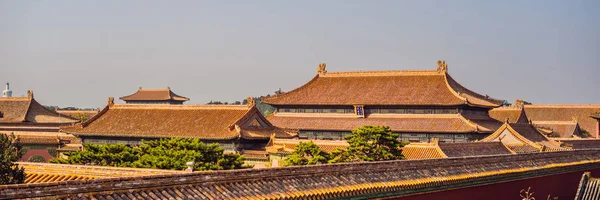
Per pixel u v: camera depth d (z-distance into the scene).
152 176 29.19
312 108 116.88
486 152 73.75
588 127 156.75
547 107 163.38
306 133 113.94
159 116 97.06
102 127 97.69
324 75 123.31
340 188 36.47
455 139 104.62
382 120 111.44
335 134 111.81
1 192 24.11
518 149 80.88
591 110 159.25
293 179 35.47
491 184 48.88
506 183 50.84
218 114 93.38
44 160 94.25
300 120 116.25
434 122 107.56
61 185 25.95
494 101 118.31
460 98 106.69
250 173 33.44
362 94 115.50
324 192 35.31
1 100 125.38
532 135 90.44
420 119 109.31
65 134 101.31
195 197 30.16
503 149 77.62
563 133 141.62
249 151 86.19
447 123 106.44
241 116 91.50
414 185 40.91
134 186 28.48
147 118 97.44
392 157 65.50
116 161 58.88
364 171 39.69
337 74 122.38
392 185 39.38
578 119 159.25
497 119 128.88
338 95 116.94
